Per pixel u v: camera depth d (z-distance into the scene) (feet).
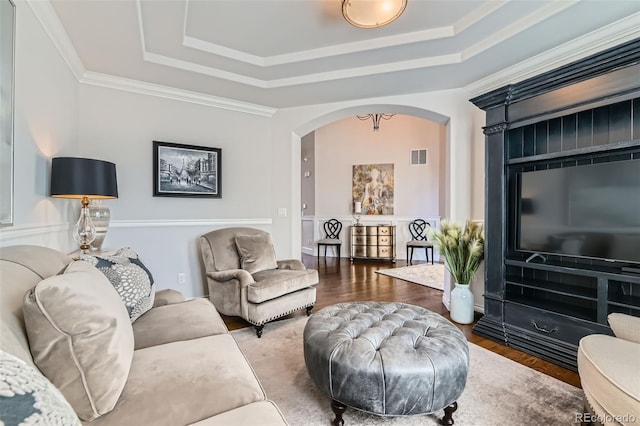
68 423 1.81
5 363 1.80
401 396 4.64
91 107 9.99
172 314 5.90
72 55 8.50
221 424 2.91
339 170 24.91
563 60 8.57
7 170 5.20
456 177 11.28
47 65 7.11
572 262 8.14
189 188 11.68
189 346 4.48
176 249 11.57
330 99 12.38
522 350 7.84
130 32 7.55
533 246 8.46
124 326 3.57
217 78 10.32
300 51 9.34
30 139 6.30
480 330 8.87
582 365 4.39
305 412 5.44
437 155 22.56
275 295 9.00
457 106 11.28
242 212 12.95
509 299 8.59
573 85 7.30
